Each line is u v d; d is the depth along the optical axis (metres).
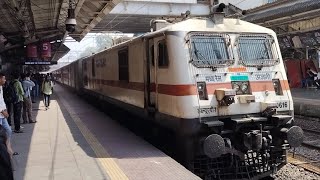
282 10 20.53
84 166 7.41
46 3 16.06
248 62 8.69
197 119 7.88
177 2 31.45
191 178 6.56
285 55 28.02
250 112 8.36
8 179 4.05
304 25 22.16
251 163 8.30
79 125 12.84
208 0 32.41
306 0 19.28
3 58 23.22
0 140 4.16
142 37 10.08
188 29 8.36
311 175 8.62
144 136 11.21
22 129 12.18
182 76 8.05
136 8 30.86
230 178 8.12
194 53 8.28
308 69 27.28
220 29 8.71
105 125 12.79
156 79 9.18
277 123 8.21
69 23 14.75
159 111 9.11
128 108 12.16
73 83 31.73
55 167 7.36
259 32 9.06
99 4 20.17
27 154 8.50
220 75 8.30
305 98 20.25
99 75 17.81
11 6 13.99
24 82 13.52
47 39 23.64
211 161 8.11
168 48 8.34
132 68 11.30
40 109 18.58
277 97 8.70
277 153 8.46
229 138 8.14
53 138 10.44
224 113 8.10
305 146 11.48
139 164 7.48
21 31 19.84
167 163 7.55
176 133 8.23
